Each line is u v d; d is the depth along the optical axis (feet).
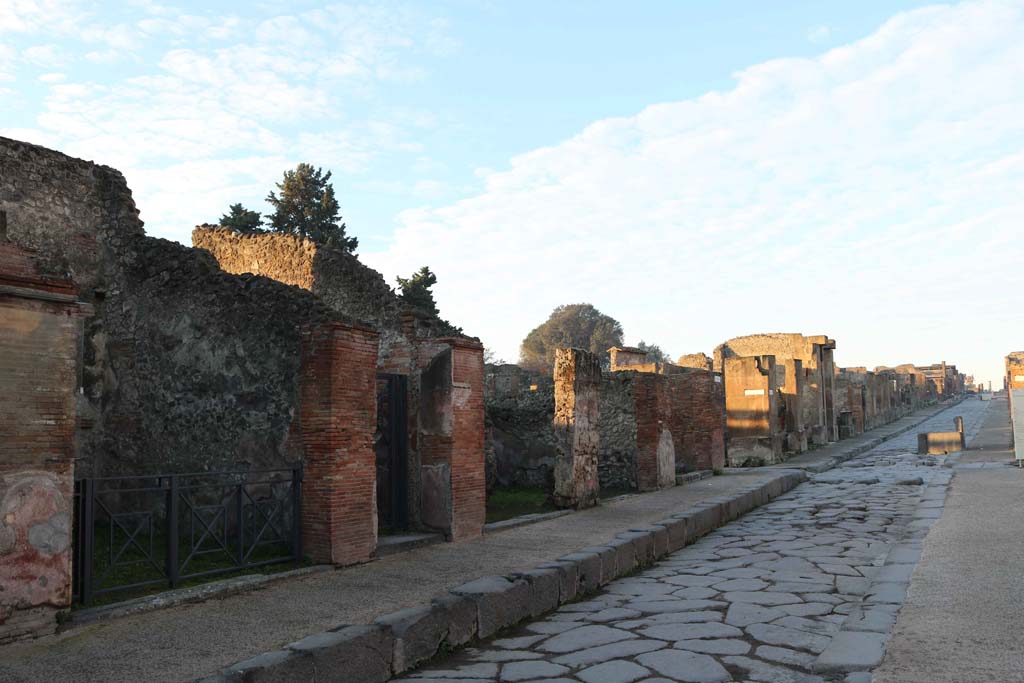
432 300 118.11
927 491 43.19
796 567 27.76
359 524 27.20
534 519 37.19
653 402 50.03
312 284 43.93
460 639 19.85
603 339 260.83
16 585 17.66
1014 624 17.40
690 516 35.63
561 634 20.66
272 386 29.30
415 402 33.65
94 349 35.09
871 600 20.72
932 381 223.51
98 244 36.01
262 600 21.33
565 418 41.81
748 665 17.10
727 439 73.82
